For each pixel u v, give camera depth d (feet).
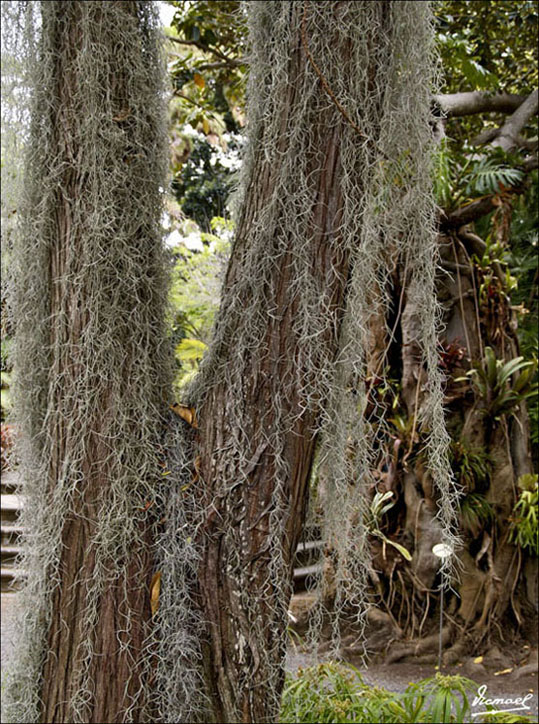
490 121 17.75
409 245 4.97
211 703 4.26
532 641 13.16
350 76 4.45
